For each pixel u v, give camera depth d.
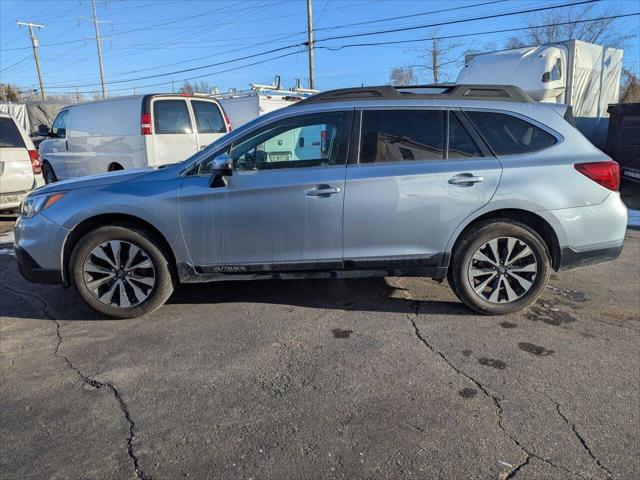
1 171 7.65
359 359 3.50
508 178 3.96
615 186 4.10
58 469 2.46
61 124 10.38
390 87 4.16
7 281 5.27
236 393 3.10
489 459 2.49
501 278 4.14
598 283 5.09
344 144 4.03
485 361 3.46
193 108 9.09
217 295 4.75
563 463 2.46
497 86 4.23
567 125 4.13
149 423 2.81
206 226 4.03
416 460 2.49
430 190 3.95
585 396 3.03
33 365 3.48
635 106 9.95
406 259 4.06
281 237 4.03
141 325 4.11
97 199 4.03
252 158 4.07
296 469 2.43
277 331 3.97
